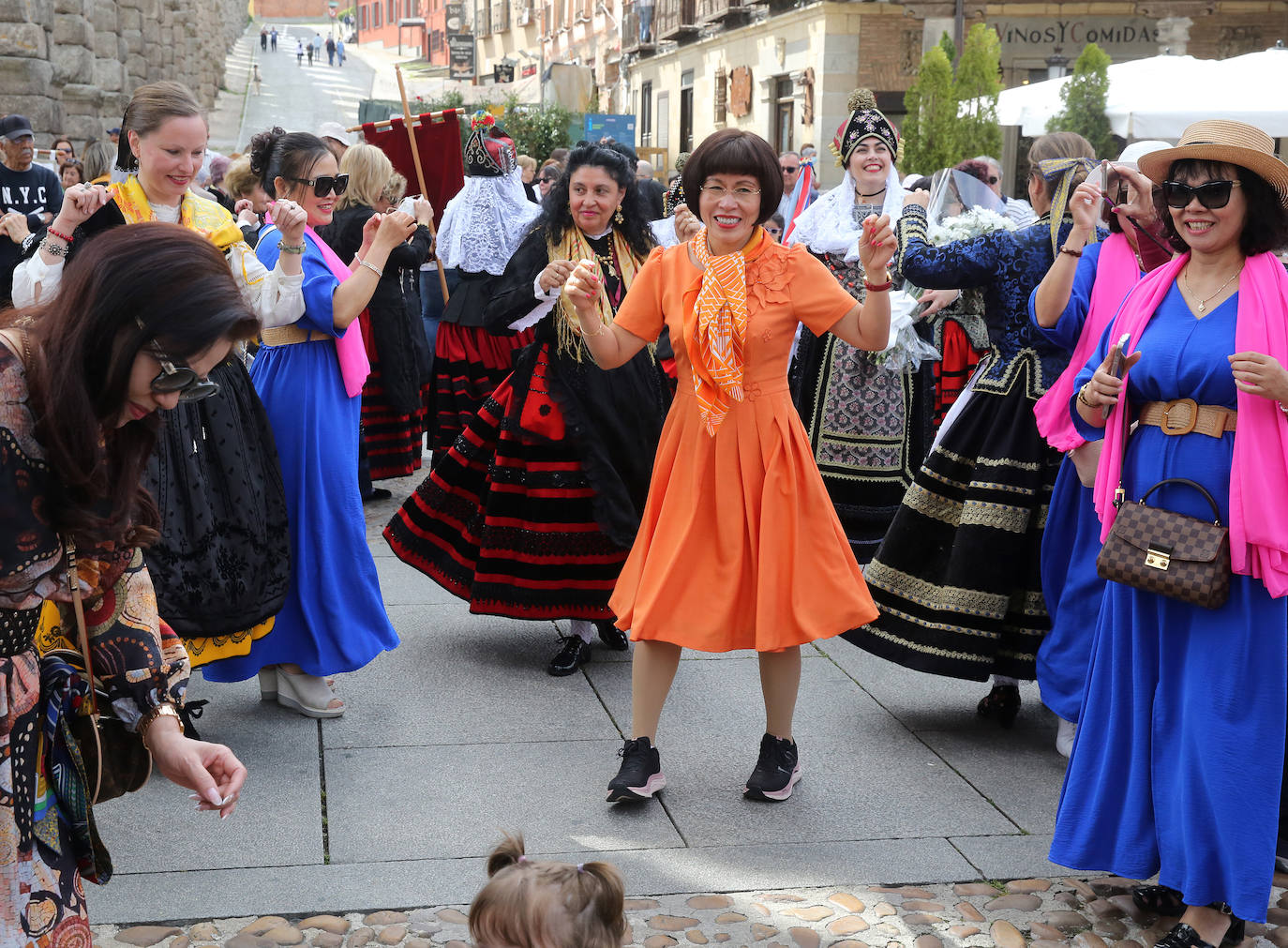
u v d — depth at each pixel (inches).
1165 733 120.3
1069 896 129.9
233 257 157.4
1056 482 159.6
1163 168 123.5
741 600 143.0
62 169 462.3
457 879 129.6
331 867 131.4
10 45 573.3
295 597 165.0
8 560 74.0
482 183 310.7
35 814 78.7
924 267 164.6
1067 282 151.3
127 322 72.1
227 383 153.7
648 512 148.6
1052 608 160.4
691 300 142.4
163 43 1155.3
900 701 183.5
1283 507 114.1
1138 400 125.6
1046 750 167.2
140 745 87.6
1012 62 865.5
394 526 197.2
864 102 222.1
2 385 72.4
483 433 191.0
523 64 2028.8
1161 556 116.8
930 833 142.9
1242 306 118.0
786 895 128.0
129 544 82.8
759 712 176.7
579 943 78.4
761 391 142.6
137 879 128.2
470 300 313.1
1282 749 115.0
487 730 168.6
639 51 1378.0
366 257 160.7
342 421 166.9
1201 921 119.3
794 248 143.9
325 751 160.9
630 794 144.6
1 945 75.5
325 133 335.9
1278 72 473.7
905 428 222.4
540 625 212.8
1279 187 115.9
